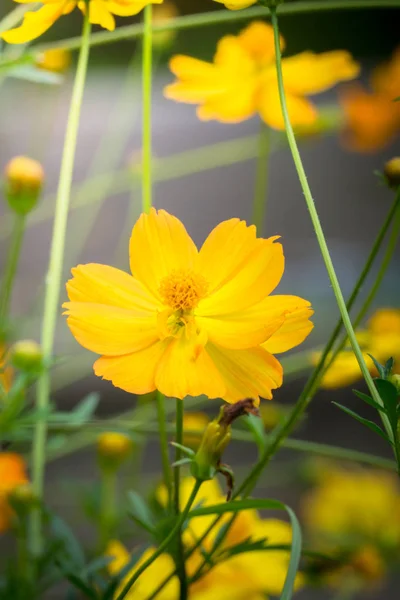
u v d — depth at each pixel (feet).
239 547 1.11
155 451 2.48
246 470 2.05
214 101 1.46
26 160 1.37
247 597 1.27
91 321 1.03
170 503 1.10
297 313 1.03
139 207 2.46
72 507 1.86
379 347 1.37
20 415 1.29
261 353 1.02
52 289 1.21
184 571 1.09
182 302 1.03
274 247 1.04
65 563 1.20
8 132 2.71
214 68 1.45
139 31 1.34
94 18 1.15
